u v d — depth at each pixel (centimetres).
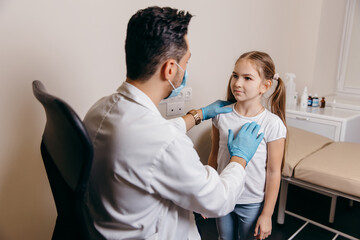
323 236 191
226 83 217
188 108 193
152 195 71
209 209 73
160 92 78
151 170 67
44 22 119
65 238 75
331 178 163
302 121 246
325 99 283
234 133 119
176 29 71
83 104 139
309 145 206
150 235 76
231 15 206
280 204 195
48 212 138
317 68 278
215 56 202
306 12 269
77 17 129
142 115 69
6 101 115
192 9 178
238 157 94
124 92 75
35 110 123
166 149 66
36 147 127
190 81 190
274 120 114
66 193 65
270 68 116
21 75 117
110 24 141
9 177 122
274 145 114
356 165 171
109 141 68
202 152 211
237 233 137
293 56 286
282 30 267
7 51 112
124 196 70
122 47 148
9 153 120
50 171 78
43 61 122
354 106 254
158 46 70
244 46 226
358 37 291
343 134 223
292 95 269
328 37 281
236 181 81
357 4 288
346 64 303
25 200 129
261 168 117
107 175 69
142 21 70
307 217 214
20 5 112
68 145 58
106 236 76
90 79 139
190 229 93
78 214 60
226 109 124
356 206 230
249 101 118
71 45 129
